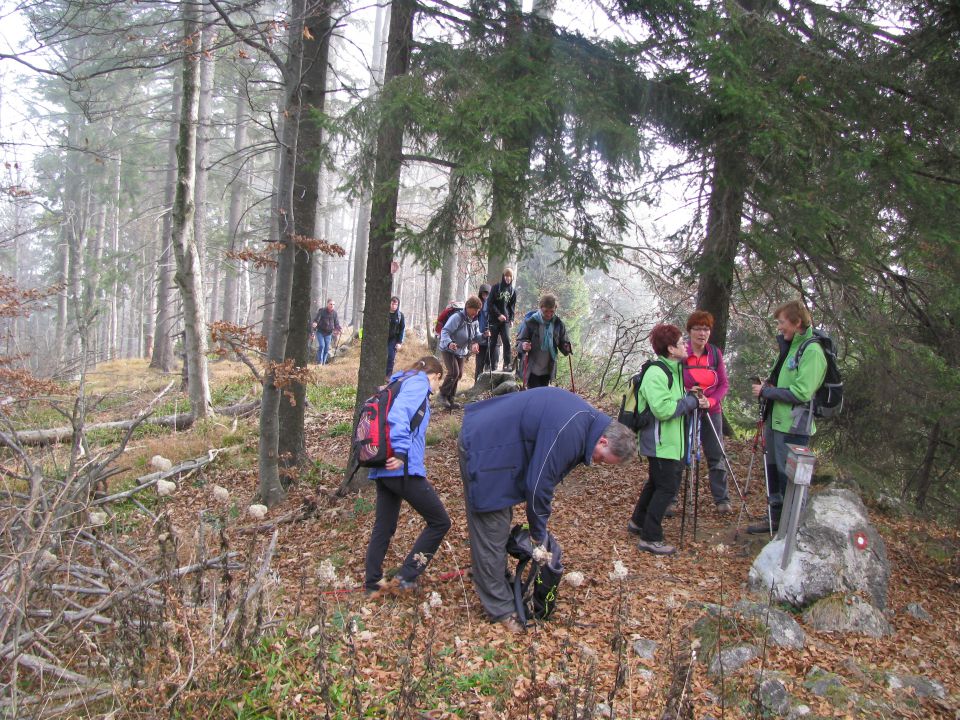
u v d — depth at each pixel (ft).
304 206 24.66
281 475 24.86
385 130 20.47
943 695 11.66
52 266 79.05
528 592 13.94
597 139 20.17
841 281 22.16
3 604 9.45
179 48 23.30
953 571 17.62
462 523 20.38
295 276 24.89
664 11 21.31
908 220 20.12
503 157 18.60
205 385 37.70
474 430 13.48
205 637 10.43
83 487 11.84
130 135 73.51
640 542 17.72
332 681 9.80
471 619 13.57
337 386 46.80
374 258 23.36
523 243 22.03
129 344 114.42
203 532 12.57
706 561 16.99
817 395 17.10
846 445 24.68
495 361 39.22
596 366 45.32
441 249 21.62
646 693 10.50
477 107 18.72
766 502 21.54
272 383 22.71
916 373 21.98
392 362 39.88
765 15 21.76
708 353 19.48
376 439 14.21
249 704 9.70
